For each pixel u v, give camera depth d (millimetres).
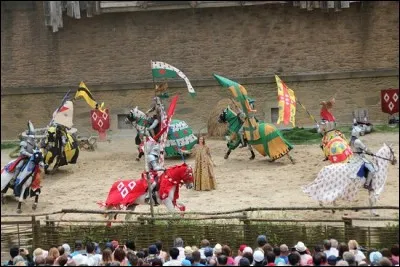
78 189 38281
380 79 50438
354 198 31641
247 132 41688
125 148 48000
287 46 50875
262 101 51219
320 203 31828
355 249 24219
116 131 51812
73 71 51781
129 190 31156
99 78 51812
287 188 36531
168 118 33312
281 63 51000
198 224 29172
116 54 51656
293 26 50750
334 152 34094
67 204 35469
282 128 50719
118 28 51531
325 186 31391
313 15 50500
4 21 51438
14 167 34656
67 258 23469
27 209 34938
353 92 50656
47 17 50531
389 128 48562
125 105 51781
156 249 24734
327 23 50500
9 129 52031
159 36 51438
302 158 42656
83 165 43594
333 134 35844
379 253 24312
